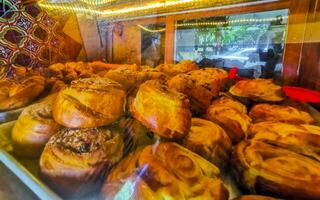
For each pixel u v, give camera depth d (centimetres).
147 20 46
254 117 33
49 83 38
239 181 22
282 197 19
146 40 47
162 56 47
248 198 19
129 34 49
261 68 41
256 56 41
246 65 42
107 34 52
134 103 26
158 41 47
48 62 51
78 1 52
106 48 53
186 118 25
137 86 31
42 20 51
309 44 35
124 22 49
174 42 46
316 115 33
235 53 43
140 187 18
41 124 26
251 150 23
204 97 33
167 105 25
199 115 31
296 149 23
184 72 41
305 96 35
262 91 38
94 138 23
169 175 19
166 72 40
